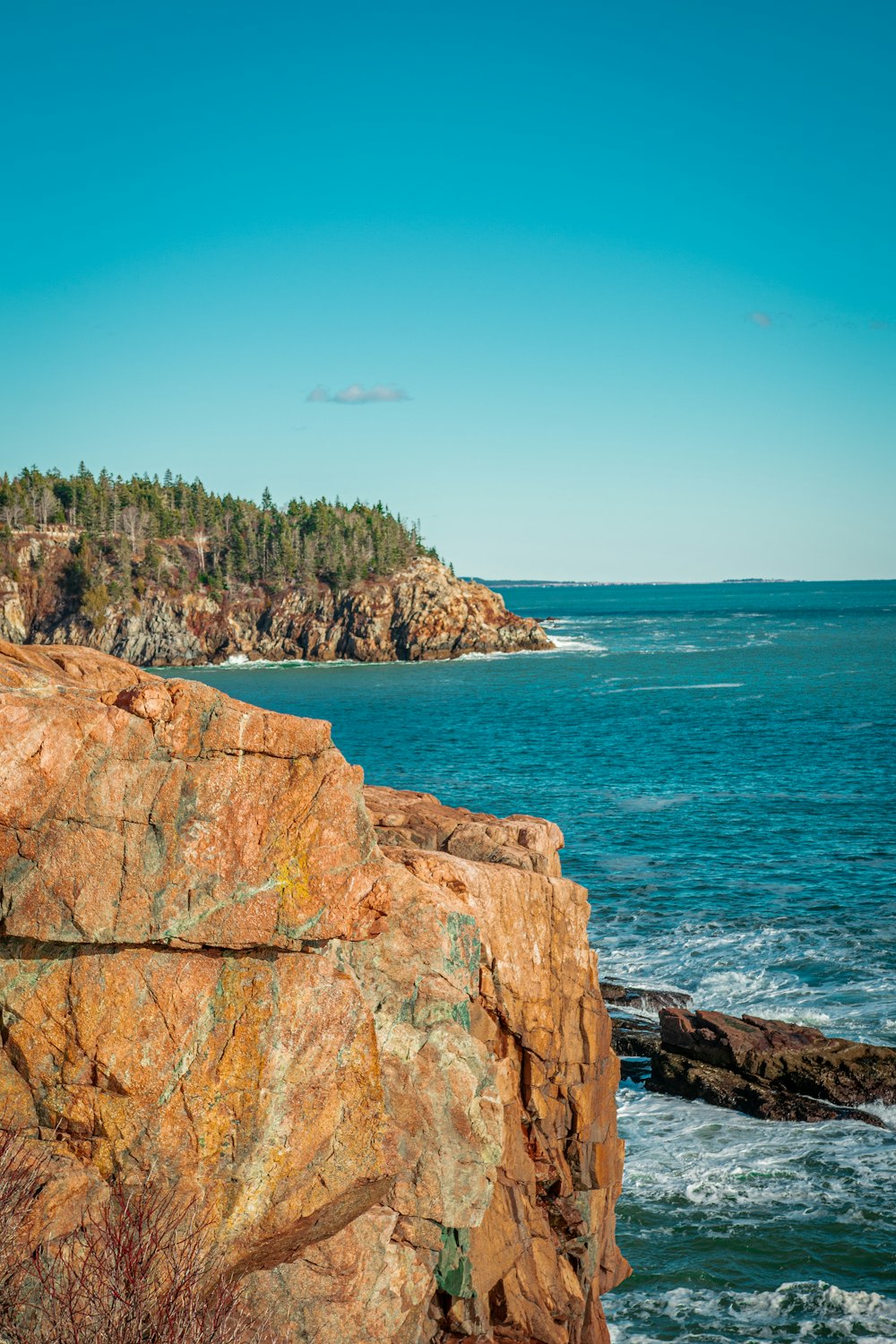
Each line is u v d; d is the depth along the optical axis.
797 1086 25.39
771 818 53.22
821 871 43.25
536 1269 13.82
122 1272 8.84
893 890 40.28
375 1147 11.15
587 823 53.12
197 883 9.91
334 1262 10.97
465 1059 12.17
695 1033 26.98
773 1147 23.20
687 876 43.16
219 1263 9.80
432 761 75.44
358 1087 11.05
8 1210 8.70
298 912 10.42
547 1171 14.89
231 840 10.05
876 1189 21.31
